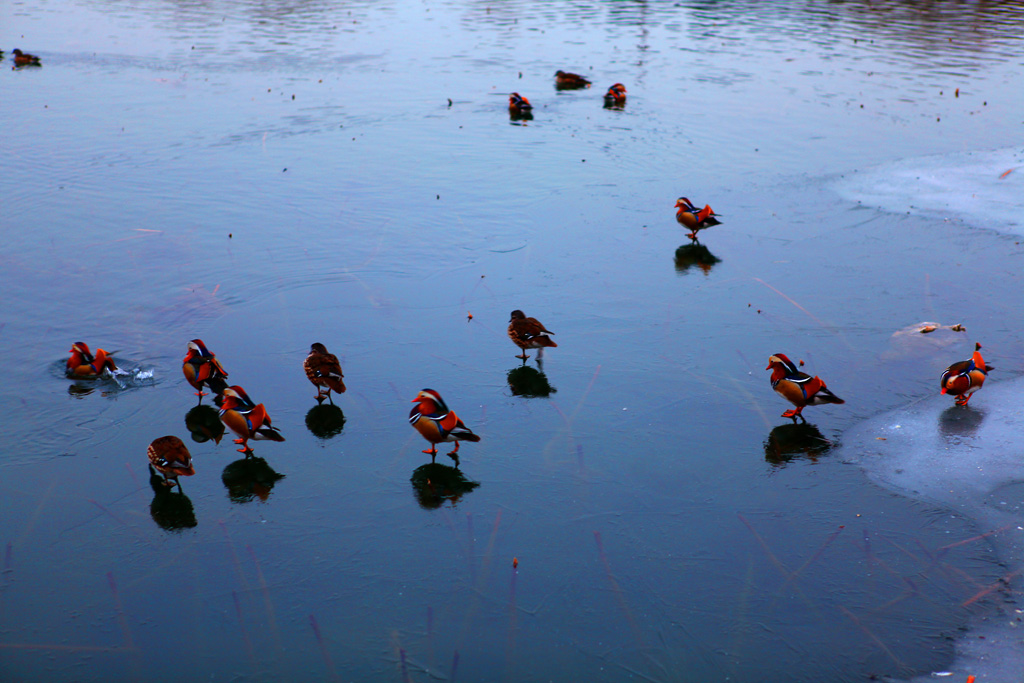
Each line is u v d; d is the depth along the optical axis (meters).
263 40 43.91
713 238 20.77
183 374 14.83
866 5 54.88
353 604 9.66
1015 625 9.02
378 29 47.47
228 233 20.86
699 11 53.38
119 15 50.56
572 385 14.48
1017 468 11.66
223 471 12.28
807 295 17.58
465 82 35.91
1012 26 47.41
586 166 25.88
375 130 29.36
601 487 11.75
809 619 9.27
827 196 23.27
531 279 18.62
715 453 12.48
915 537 10.47
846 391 13.95
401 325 16.59
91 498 11.58
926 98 33.28
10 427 13.10
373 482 11.98
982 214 21.52
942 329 15.63
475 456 12.55
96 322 16.50
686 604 9.55
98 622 9.45
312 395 14.27
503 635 9.20
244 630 9.30
